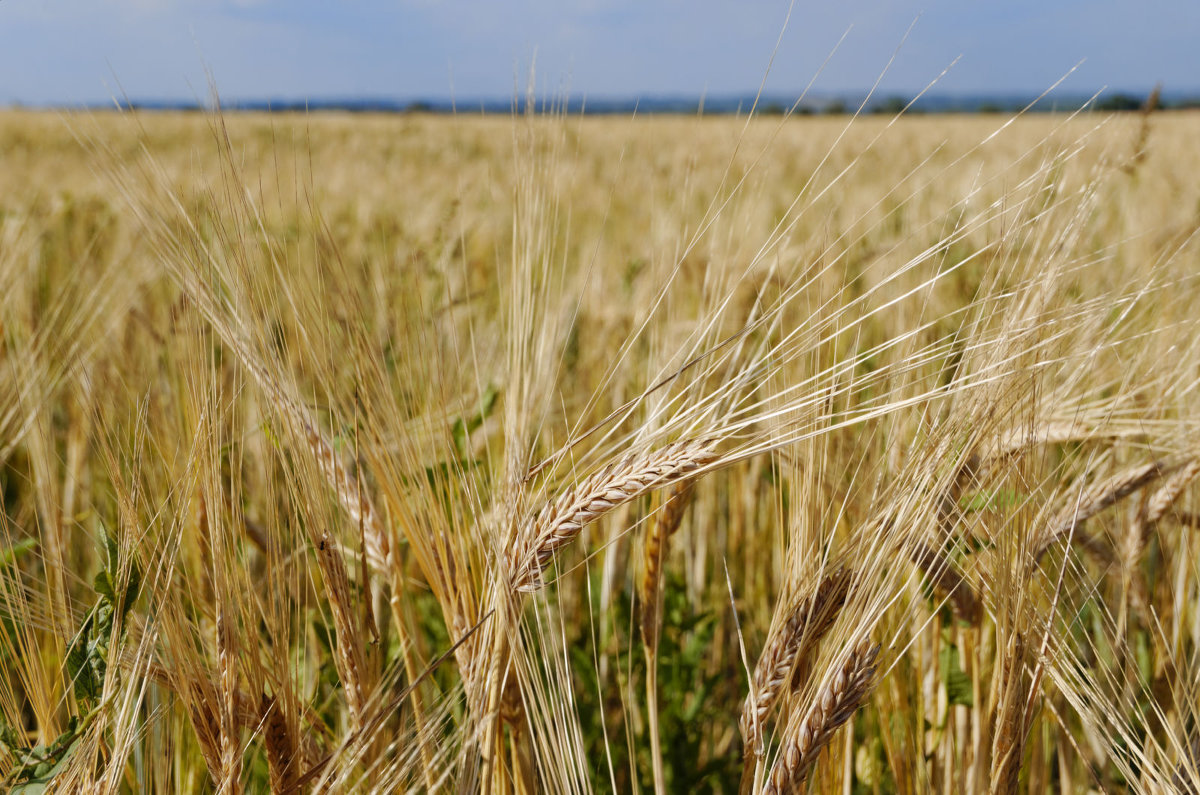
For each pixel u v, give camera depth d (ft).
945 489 1.53
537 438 1.69
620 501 1.49
